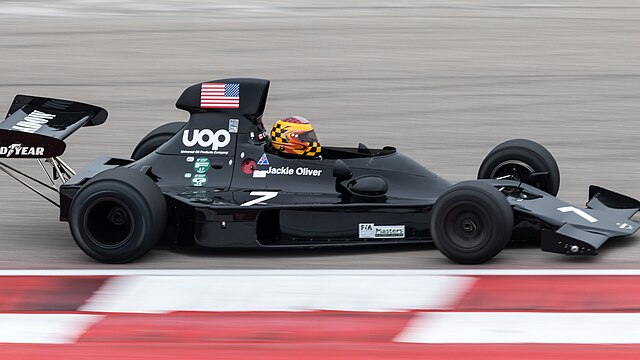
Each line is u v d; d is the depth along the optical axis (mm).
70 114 31781
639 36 68625
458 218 26672
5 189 36438
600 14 77000
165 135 33875
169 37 67688
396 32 69625
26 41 66062
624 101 51812
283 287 25016
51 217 32938
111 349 21219
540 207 28875
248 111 29859
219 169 29516
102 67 59281
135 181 27219
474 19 74500
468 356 20594
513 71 58906
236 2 81062
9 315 23250
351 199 28531
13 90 53844
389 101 51844
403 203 28297
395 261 27594
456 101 51906
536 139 44625
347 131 46125
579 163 40312
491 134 45562
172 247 29469
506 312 23094
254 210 27906
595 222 28344
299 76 57281
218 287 25078
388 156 29984
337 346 21203
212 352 20984
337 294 24453
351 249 29078
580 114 49188
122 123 47219
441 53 63500
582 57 62469
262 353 20906
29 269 26828
